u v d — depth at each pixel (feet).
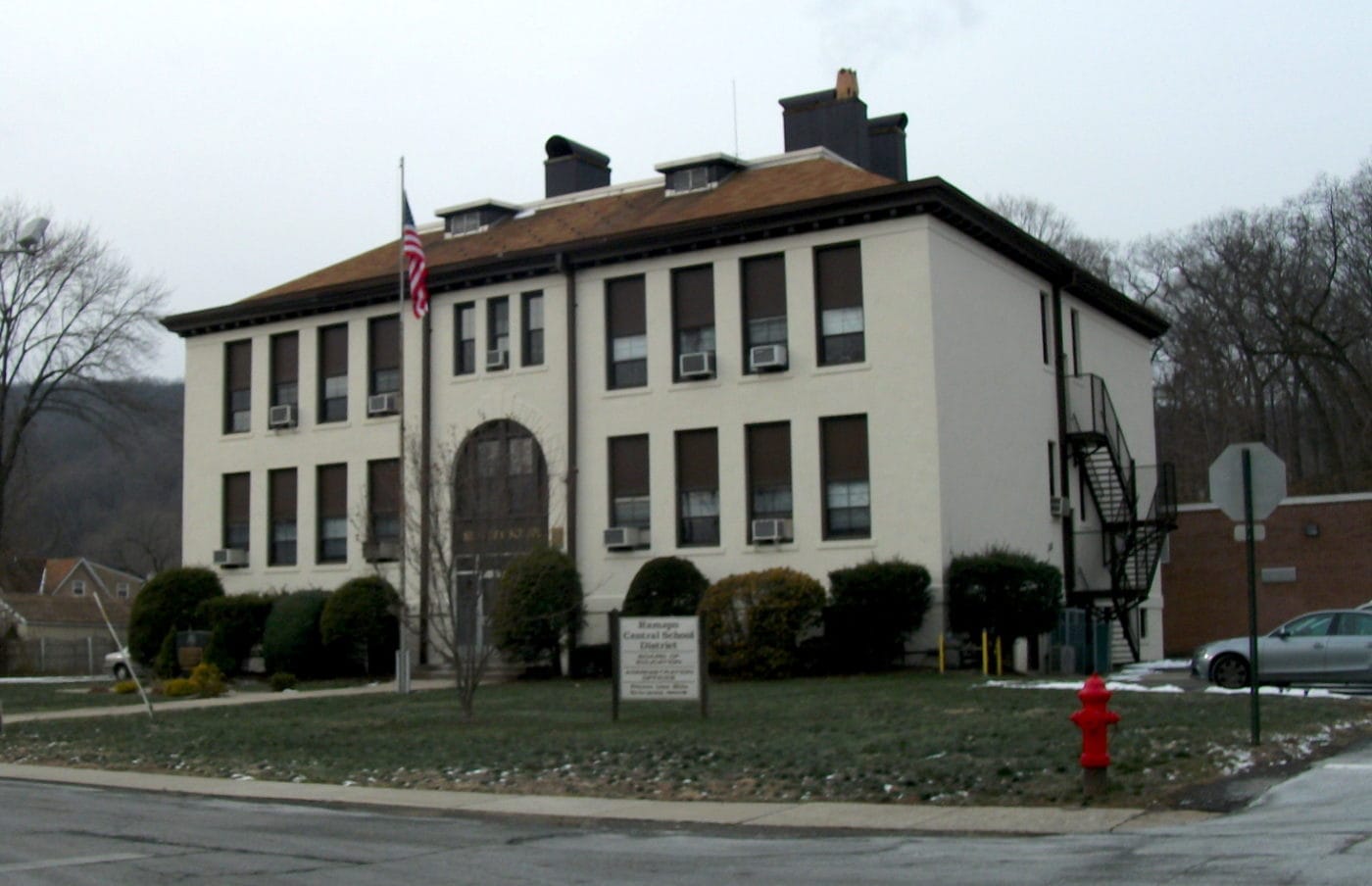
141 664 125.18
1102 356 129.70
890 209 99.91
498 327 117.70
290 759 58.85
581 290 112.88
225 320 130.62
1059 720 60.13
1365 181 182.70
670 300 108.78
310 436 125.70
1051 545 114.42
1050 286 119.65
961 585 95.86
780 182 113.19
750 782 47.67
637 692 68.69
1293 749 50.06
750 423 104.78
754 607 94.84
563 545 110.22
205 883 32.76
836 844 37.88
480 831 41.81
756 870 33.81
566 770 51.90
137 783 54.08
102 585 285.23
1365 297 177.27
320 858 36.63
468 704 72.49
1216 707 64.49
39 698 100.89
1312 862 31.65
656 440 108.27
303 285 132.67
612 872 33.94
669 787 47.80
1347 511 127.85
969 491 101.86
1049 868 32.58
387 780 52.37
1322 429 191.72
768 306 105.40
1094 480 121.39
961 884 31.12
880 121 127.24
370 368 123.65
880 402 100.07
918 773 46.93
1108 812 40.11
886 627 94.84
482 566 83.41
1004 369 109.29
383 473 121.80
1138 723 57.47
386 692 96.17
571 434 111.45
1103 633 104.94
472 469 98.89
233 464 130.11
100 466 306.14
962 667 96.73
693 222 106.22
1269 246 187.21
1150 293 209.97
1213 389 203.00
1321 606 128.06
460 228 130.00
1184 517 136.15
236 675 119.44
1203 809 40.16
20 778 57.67
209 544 130.72
